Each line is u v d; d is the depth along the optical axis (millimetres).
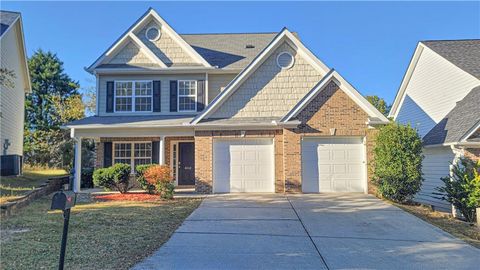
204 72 17609
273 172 14961
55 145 30016
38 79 38062
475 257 6703
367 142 14445
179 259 6203
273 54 16016
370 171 14305
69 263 5801
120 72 17281
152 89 17547
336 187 14586
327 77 14547
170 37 17984
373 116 14477
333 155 14664
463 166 12359
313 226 8953
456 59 18062
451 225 9914
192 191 15883
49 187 15508
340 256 6570
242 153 15109
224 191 14961
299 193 14391
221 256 6426
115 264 5820
